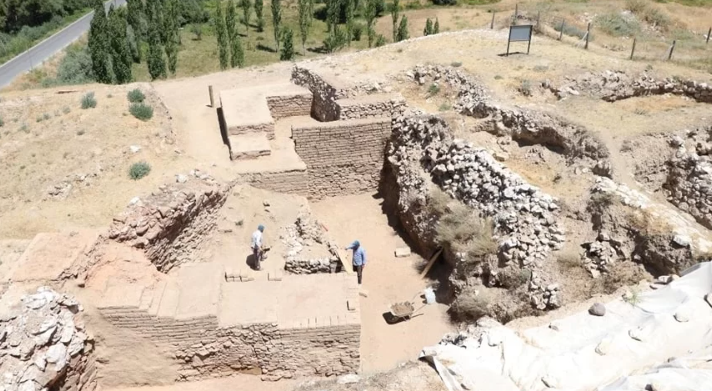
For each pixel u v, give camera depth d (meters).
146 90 21.83
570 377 8.67
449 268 16.42
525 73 21.12
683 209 14.95
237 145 19.84
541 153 17.44
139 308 12.14
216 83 27.16
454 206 16.55
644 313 10.23
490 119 18.70
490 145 18.27
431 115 19.56
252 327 12.61
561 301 13.15
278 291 13.82
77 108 19.92
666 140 16.27
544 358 9.09
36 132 18.72
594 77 20.20
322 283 14.15
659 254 12.70
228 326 12.53
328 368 13.32
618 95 19.80
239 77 27.86
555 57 22.56
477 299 14.27
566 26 28.72
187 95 25.70
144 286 12.92
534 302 13.37
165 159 17.95
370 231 19.66
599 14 33.19
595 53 23.17
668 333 9.23
